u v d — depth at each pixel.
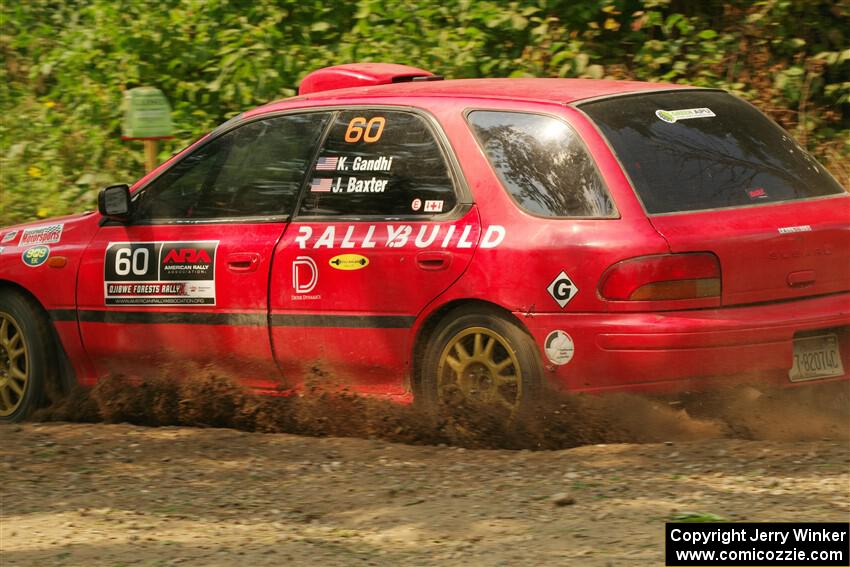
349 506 16.55
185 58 38.06
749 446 18.30
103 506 16.89
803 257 19.16
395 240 20.20
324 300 20.88
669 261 18.16
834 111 34.75
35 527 15.95
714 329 18.19
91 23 42.50
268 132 22.44
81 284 23.56
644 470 17.36
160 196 23.22
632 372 18.27
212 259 22.08
